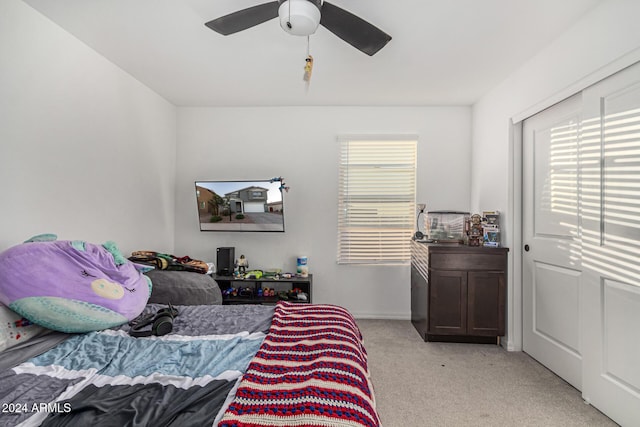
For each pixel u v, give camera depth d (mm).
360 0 1909
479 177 3559
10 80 1887
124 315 1741
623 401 1810
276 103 3764
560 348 2416
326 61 2717
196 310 2004
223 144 3879
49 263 1578
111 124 2744
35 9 2023
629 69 1766
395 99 3598
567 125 2344
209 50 2543
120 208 2877
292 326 1679
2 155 1854
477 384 2336
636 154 1726
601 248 1956
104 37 2352
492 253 2951
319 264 3850
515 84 2859
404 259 3812
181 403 1013
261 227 3705
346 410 957
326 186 3850
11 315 1473
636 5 1689
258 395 1023
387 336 3236
